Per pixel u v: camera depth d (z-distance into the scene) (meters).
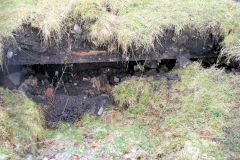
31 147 2.47
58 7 3.25
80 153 2.56
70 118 3.12
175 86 3.12
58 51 3.18
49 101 3.27
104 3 3.43
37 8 3.23
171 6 3.60
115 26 3.13
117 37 3.07
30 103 2.94
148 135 2.74
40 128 2.79
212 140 2.36
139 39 3.06
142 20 3.25
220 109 2.65
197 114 2.70
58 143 2.71
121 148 2.60
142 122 2.94
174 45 3.30
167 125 2.69
